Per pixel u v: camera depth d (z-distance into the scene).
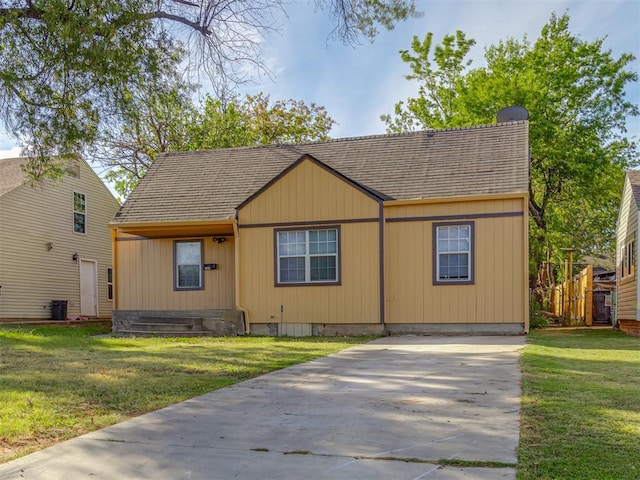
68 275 21.64
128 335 14.73
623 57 23.38
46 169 12.96
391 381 6.62
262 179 16.30
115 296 16.61
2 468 3.60
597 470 3.29
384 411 4.99
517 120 16.91
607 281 24.27
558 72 23.02
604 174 23.75
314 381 6.72
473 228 13.47
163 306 16.33
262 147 17.91
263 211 14.63
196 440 4.18
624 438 3.93
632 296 15.68
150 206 15.98
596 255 33.97
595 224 31.23
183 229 15.47
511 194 13.09
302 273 14.35
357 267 13.92
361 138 16.97
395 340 12.36
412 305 13.80
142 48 10.65
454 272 13.61
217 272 16.05
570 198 25.38
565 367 7.52
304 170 14.40
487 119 21.84
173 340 12.85
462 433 4.18
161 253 16.45
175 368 7.84
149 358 9.00
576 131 22.47
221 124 25.83
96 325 19.09
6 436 4.30
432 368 7.67
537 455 3.58
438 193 13.75
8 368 7.81
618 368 7.43
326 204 14.19
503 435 4.09
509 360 8.41
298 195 14.41
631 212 16.56
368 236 13.87
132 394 5.90
